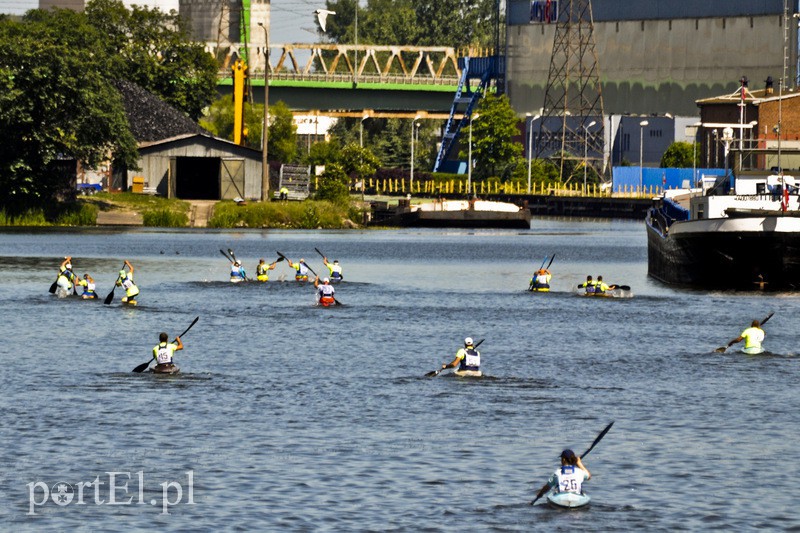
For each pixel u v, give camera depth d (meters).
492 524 77.75
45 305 186.25
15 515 79.00
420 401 112.69
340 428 101.31
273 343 148.88
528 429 101.88
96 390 115.69
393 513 79.62
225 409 108.00
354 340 152.25
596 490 84.94
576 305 195.75
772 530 77.25
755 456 93.75
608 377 126.69
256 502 81.56
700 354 143.25
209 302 194.00
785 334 161.12
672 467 90.56
